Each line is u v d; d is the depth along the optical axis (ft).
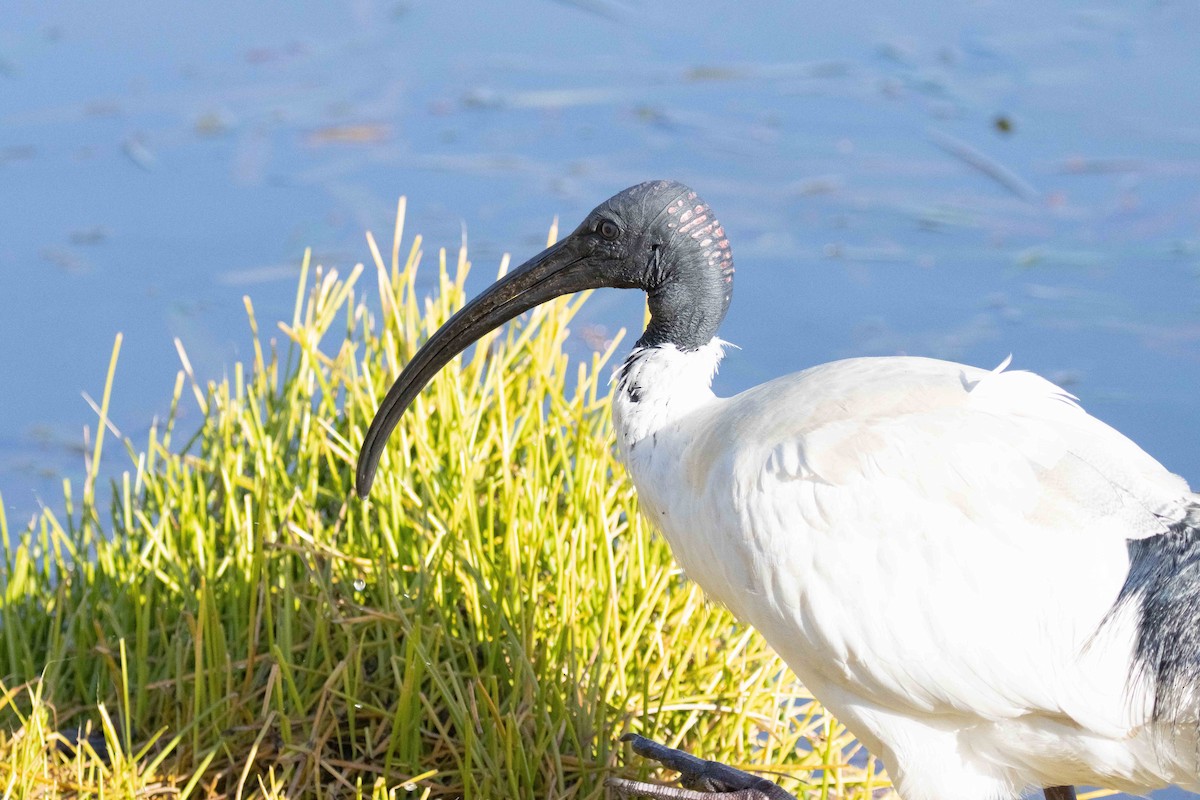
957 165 50.67
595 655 26.07
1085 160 50.42
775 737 26.89
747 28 60.49
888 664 20.65
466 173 50.70
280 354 41.27
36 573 28.60
